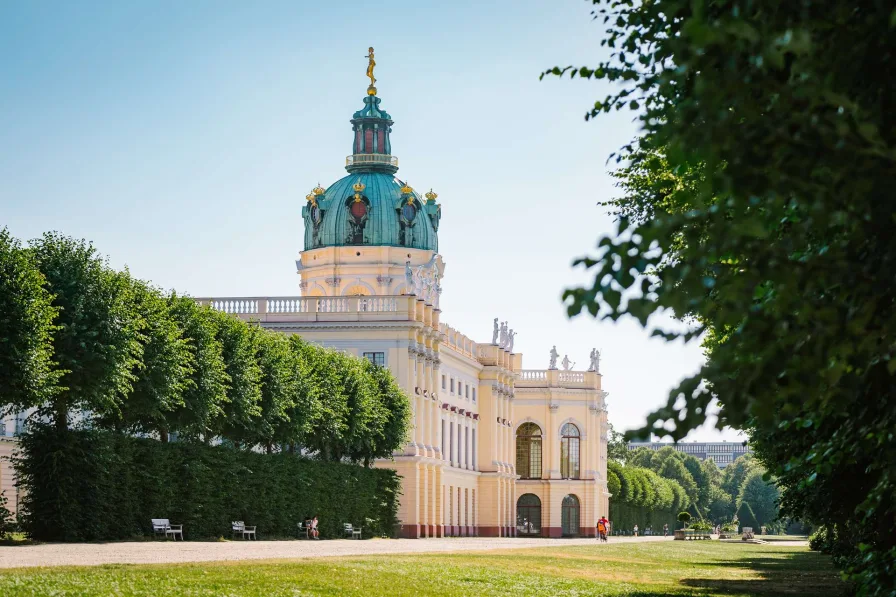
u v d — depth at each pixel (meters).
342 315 117.81
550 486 177.25
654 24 14.04
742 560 86.06
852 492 28.53
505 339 165.75
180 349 69.06
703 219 9.76
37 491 61.06
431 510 126.81
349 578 41.75
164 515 69.12
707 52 9.34
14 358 54.09
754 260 9.56
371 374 104.19
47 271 61.50
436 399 129.38
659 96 13.83
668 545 128.88
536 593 41.81
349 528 95.19
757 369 9.45
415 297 119.06
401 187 150.75
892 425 12.60
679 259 10.22
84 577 34.81
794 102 9.09
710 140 9.16
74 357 60.22
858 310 9.39
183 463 71.56
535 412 179.12
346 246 145.62
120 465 64.94
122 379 61.78
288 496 84.69
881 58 9.15
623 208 40.72
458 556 65.25
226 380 76.31
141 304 67.69
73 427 72.81
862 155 8.84
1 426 82.75
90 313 61.22
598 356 183.50
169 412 72.25
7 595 29.11
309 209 149.88
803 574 62.09
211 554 53.66
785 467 15.69
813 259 9.60
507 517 165.75
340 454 100.88
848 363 9.72
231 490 76.19
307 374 87.75
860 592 17.98
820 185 9.05
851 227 9.53
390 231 146.88
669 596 42.47
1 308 54.19
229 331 77.50
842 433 14.39
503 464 163.25
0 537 58.59
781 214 9.80
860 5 9.06
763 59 8.82
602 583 49.38
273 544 70.88
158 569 39.34
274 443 89.19
